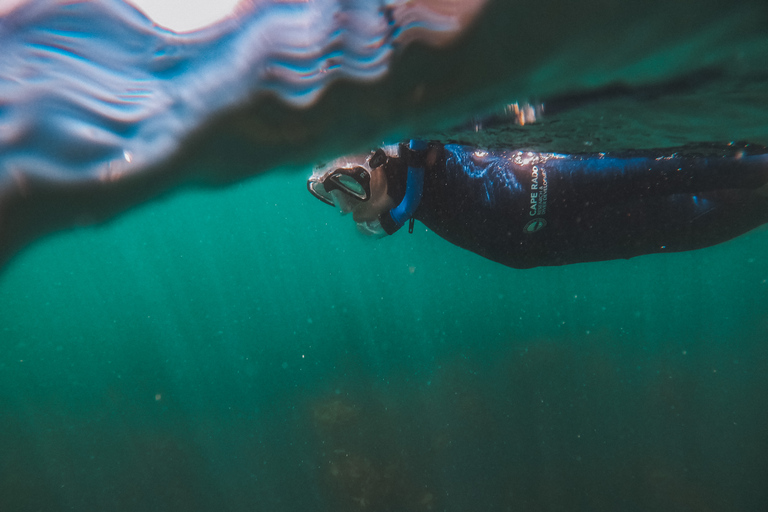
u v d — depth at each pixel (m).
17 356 33.91
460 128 2.45
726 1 1.30
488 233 3.09
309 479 7.98
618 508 6.43
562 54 1.61
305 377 12.84
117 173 2.06
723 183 2.81
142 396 13.11
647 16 1.38
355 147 2.52
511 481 7.25
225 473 8.64
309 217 45.34
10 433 11.58
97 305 76.25
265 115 2.05
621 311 19.50
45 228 2.13
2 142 1.72
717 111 2.31
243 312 34.78
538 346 12.30
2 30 1.59
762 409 8.02
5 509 8.27
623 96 2.08
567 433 8.26
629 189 2.87
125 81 1.83
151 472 8.97
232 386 13.16
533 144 2.80
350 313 24.19
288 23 1.72
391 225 3.06
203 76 1.87
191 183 2.45
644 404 8.85
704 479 6.67
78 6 1.62
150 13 1.69
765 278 35.41
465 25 1.54
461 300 25.84
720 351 11.08
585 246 3.11
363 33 1.72
